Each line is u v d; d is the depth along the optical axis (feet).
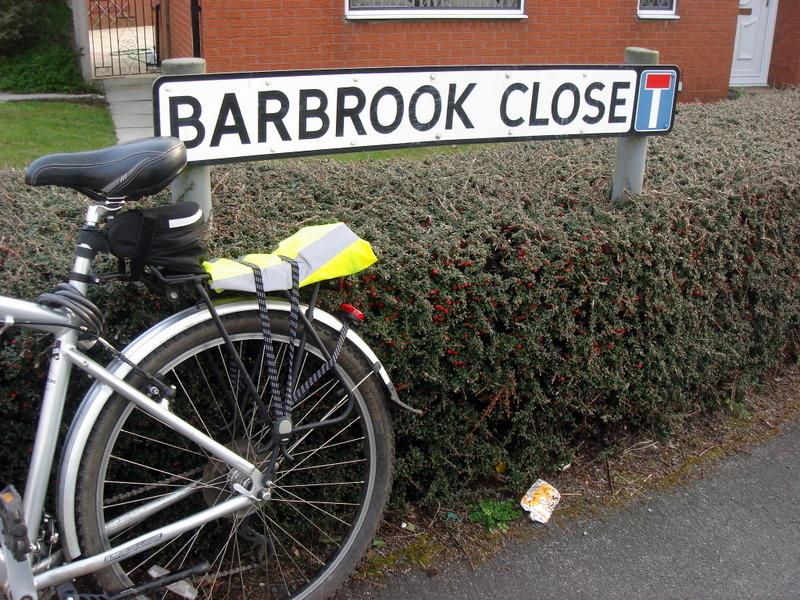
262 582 8.32
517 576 8.68
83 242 6.51
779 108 17.95
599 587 8.57
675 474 10.50
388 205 9.86
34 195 9.53
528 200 10.36
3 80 32.07
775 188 11.64
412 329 8.48
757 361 12.30
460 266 8.70
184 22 30.35
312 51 25.58
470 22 27.32
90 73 34.76
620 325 9.88
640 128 10.25
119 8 46.39
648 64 10.07
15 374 6.86
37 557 6.53
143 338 6.73
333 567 7.83
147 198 9.47
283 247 7.47
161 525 8.00
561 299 9.30
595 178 11.60
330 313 7.97
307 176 11.03
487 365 9.18
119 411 6.61
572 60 29.12
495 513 9.49
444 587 8.46
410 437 9.16
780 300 12.12
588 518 9.62
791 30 36.14
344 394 8.09
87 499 6.53
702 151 13.04
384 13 26.07
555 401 9.78
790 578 8.81
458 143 9.30
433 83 8.95
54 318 6.22
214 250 8.15
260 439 7.43
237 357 7.01
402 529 9.22
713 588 8.63
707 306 10.95
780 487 10.36
